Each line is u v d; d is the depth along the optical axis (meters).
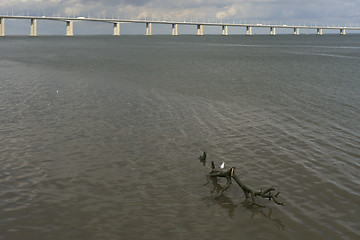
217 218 9.27
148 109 22.45
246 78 39.25
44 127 17.91
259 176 12.01
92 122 19.02
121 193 10.64
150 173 12.17
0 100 24.97
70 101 24.91
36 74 41.44
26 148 14.63
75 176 11.85
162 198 10.35
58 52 91.00
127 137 16.31
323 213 9.56
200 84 34.25
